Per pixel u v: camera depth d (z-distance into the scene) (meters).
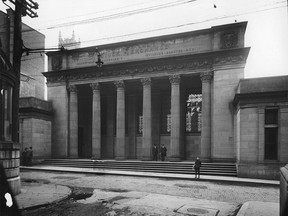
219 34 24.48
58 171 22.70
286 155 18.05
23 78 34.91
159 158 29.72
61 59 31.25
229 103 23.47
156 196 12.44
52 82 31.22
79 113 34.59
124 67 28.03
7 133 12.79
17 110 13.93
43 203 10.40
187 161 25.94
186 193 13.32
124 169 23.58
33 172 22.34
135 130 31.62
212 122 24.42
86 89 33.00
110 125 33.19
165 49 26.89
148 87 27.03
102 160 27.48
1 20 23.28
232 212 9.59
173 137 25.52
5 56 12.23
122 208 10.09
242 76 23.39
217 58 24.19
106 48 29.50
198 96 29.39
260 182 16.56
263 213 8.28
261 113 18.95
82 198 11.95
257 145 18.89
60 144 29.98
